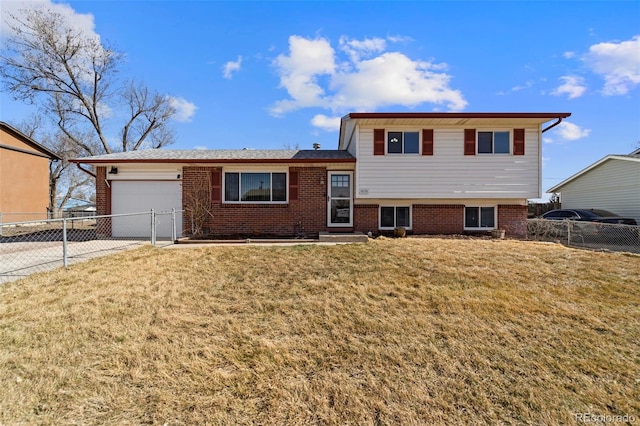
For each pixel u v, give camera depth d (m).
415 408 2.49
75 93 23.91
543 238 11.58
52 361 2.98
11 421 2.24
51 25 21.05
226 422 2.29
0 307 4.16
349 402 2.54
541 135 10.88
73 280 5.38
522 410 2.48
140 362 3.00
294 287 5.16
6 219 15.91
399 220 11.60
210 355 3.16
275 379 2.81
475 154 10.95
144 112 27.67
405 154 11.02
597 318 4.13
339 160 11.16
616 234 11.02
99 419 2.29
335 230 11.49
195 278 5.62
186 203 11.37
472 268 6.30
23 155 16.97
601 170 16.55
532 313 4.23
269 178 11.53
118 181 11.48
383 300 4.63
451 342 3.48
